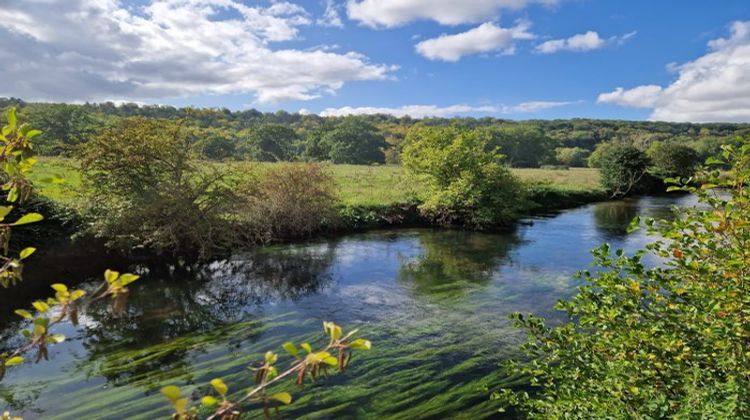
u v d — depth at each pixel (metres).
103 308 10.12
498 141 88.44
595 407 3.26
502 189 22.33
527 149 91.69
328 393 6.47
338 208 20.92
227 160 14.73
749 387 2.63
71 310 1.47
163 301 10.76
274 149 82.81
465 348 8.05
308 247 16.86
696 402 2.69
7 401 6.27
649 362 3.10
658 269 3.28
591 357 3.64
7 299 10.10
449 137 25.11
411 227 21.77
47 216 12.16
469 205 21.58
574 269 14.09
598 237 19.58
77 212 12.66
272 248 16.55
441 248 17.14
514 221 24.16
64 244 12.44
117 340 8.46
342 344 1.50
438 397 6.38
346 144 85.25
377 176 34.91
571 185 37.53
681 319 3.08
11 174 1.65
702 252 3.06
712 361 2.95
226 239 13.61
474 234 20.20
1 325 8.82
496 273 13.60
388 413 5.99
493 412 6.00
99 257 12.85
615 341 3.20
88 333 8.78
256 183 15.15
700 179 3.23
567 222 24.03
